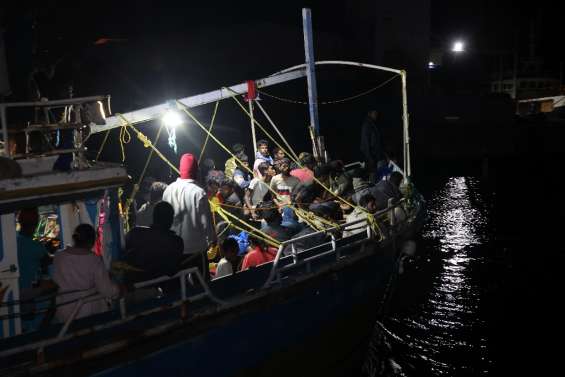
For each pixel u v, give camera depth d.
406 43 33.81
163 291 5.14
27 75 7.11
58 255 4.24
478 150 32.16
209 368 4.87
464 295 11.02
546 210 19.48
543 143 32.91
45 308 4.22
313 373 6.39
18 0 6.96
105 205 4.52
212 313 4.84
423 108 33.34
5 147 4.25
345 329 6.89
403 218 8.38
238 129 21.27
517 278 11.94
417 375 8.07
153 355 4.44
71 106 4.84
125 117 6.77
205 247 5.68
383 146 11.60
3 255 4.17
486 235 15.86
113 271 4.50
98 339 4.20
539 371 8.13
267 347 5.46
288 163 8.14
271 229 6.45
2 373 3.75
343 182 8.59
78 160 4.43
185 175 5.74
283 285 5.52
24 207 4.06
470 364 8.38
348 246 6.54
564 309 10.25
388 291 8.66
